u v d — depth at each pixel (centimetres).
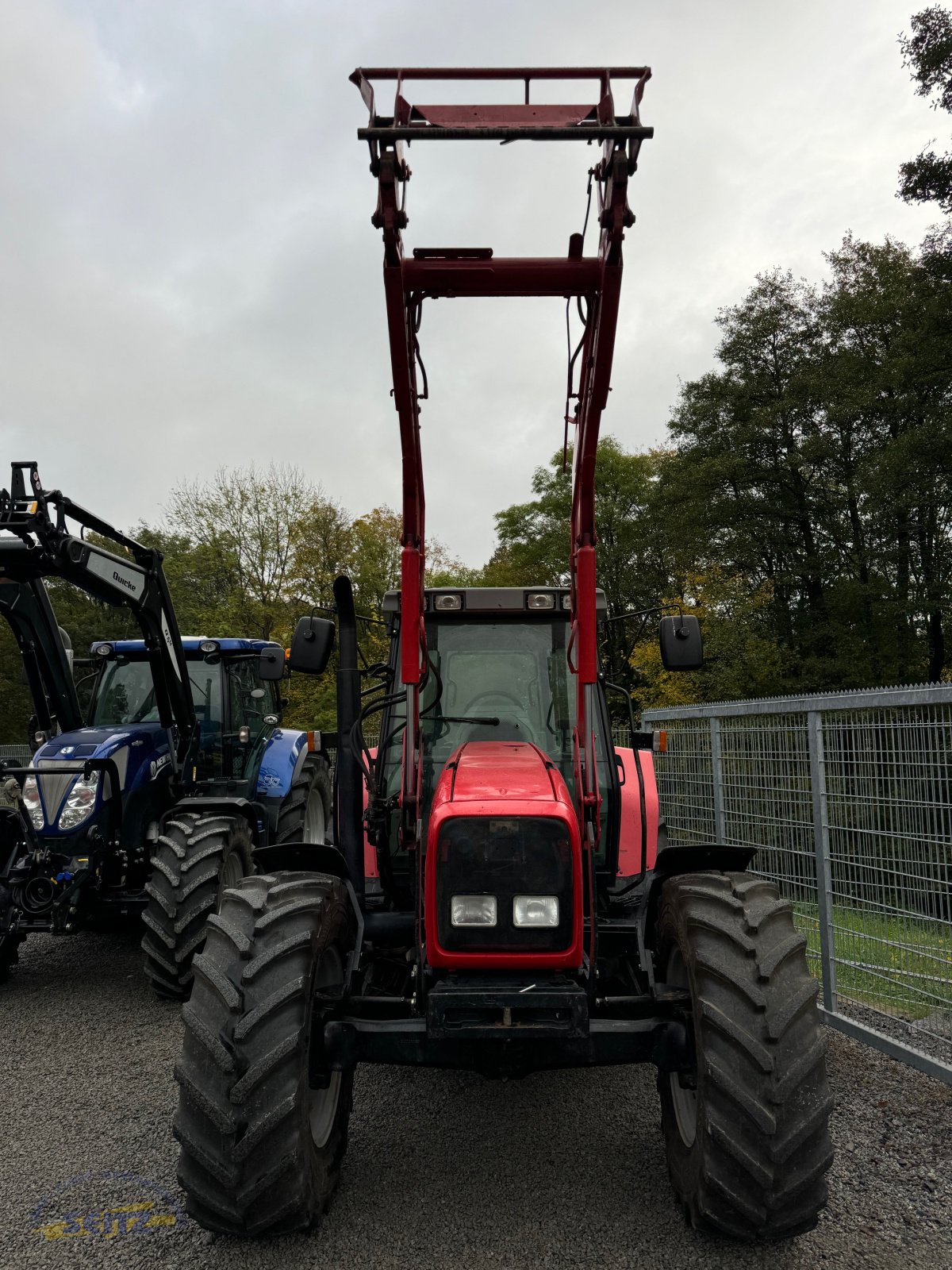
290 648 375
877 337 2519
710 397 2730
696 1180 260
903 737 403
